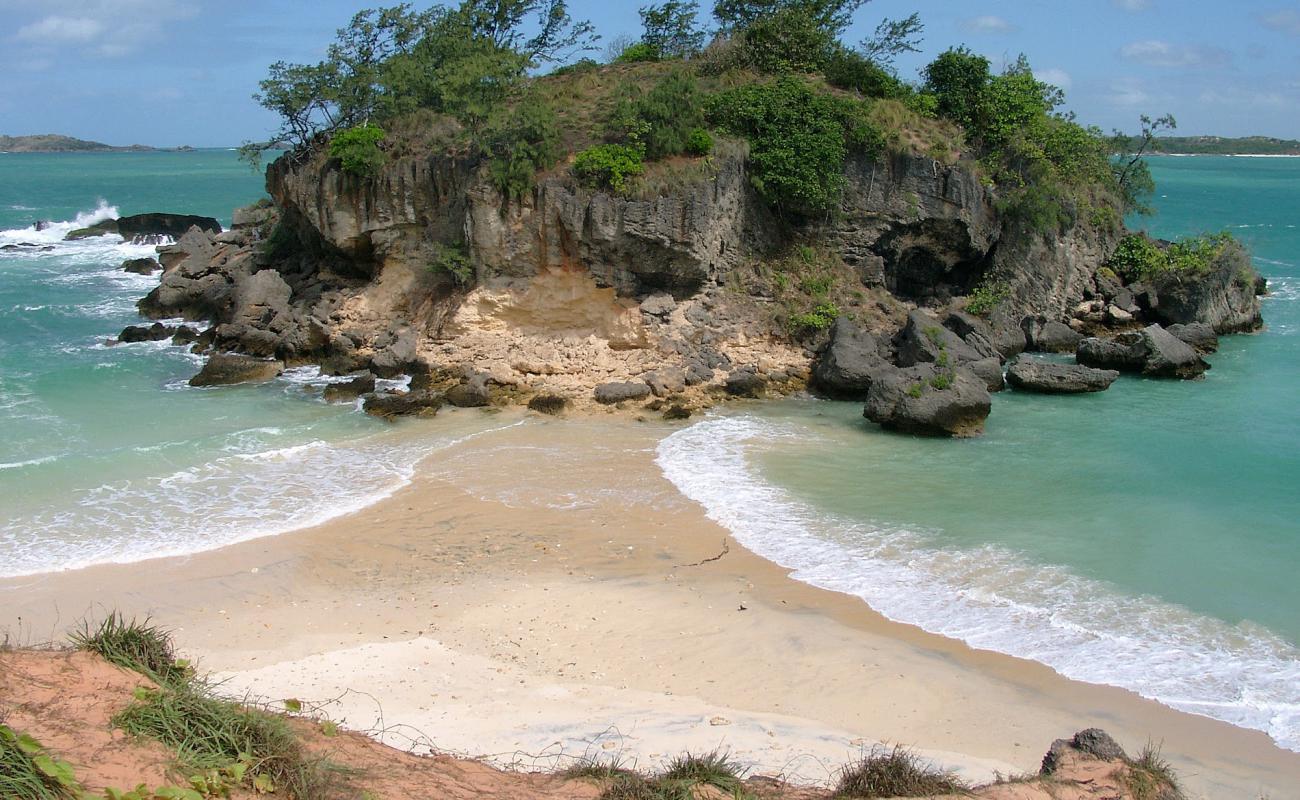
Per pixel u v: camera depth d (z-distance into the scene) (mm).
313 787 9141
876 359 32719
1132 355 35750
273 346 36344
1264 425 29672
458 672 15914
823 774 12117
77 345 39344
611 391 31344
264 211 54031
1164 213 98688
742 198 37062
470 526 22562
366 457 26875
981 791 10883
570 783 10531
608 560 20922
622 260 34344
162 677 10430
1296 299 50750
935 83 42438
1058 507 23406
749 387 32594
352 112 40719
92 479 24844
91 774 8164
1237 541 21406
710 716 14398
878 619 18328
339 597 19172
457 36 41188
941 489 24625
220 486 24641
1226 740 14633
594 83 41438
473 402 31266
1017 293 40688
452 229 36594
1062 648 17234
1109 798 10977
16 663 9672
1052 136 41812
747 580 19938
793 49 43000
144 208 97125
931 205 38531
